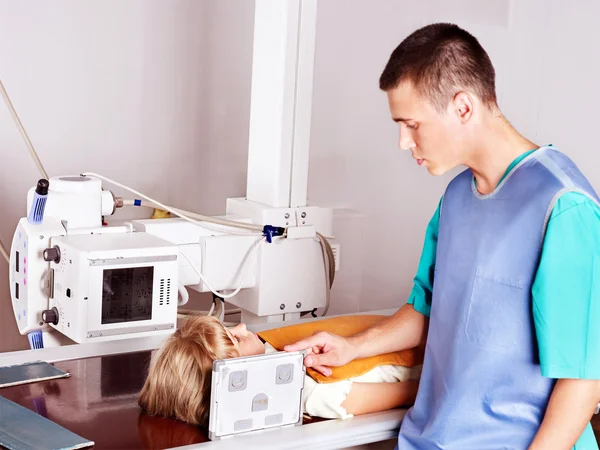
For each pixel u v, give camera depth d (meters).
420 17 4.08
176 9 3.60
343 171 4.07
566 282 1.26
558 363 1.26
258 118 2.47
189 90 3.70
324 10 3.88
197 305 3.78
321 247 2.50
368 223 4.16
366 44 4.03
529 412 1.38
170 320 2.06
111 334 1.98
